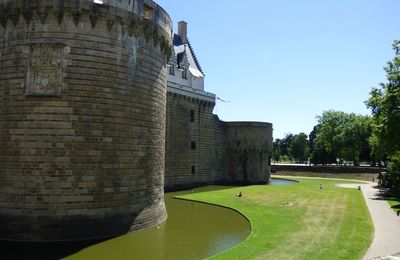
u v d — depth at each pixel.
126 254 18.84
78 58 21.83
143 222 24.25
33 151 21.16
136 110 23.97
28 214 20.88
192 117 56.47
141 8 24.25
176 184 52.03
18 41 22.02
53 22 21.77
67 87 21.53
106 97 22.42
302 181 70.31
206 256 18.69
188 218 29.12
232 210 33.31
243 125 67.50
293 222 26.75
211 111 61.44
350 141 94.00
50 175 21.02
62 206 20.97
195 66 63.75
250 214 30.33
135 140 23.78
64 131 21.30
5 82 22.12
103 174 22.02
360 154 95.12
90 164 21.66
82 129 21.61
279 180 77.06
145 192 24.61
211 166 61.94
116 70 22.89
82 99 21.73
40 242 20.45
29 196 20.97
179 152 53.00
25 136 21.31
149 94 25.25
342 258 17.53
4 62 22.30
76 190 21.25
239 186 59.16
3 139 21.77
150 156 25.19
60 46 21.61
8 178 21.36
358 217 28.61
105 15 22.44
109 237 21.83
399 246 19.78
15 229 20.77
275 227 24.98
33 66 21.61
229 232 24.31
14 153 21.39
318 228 24.58
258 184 66.25
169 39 27.83
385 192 47.53
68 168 21.20
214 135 62.97
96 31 22.33
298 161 143.00
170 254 18.98
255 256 17.97
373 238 21.56
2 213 21.20
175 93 52.19
